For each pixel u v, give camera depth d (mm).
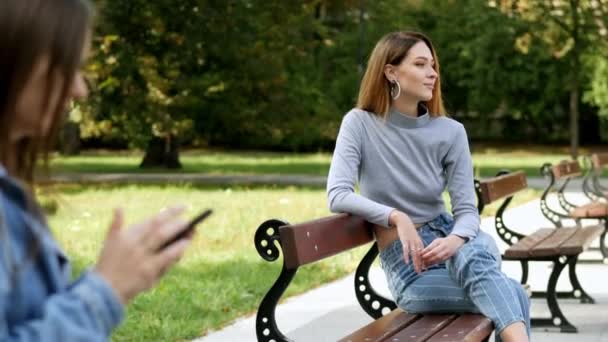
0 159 1732
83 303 1651
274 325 4441
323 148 53969
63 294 1672
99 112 28359
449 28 51312
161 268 1736
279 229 4398
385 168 5496
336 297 8969
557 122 53781
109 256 1713
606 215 11367
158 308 8086
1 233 1619
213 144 54188
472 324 5047
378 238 5488
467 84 50688
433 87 5645
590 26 35188
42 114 1737
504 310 5094
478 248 5238
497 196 8102
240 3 28344
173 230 1754
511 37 46125
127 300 1714
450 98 53344
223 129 31312
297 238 4422
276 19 29406
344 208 5262
